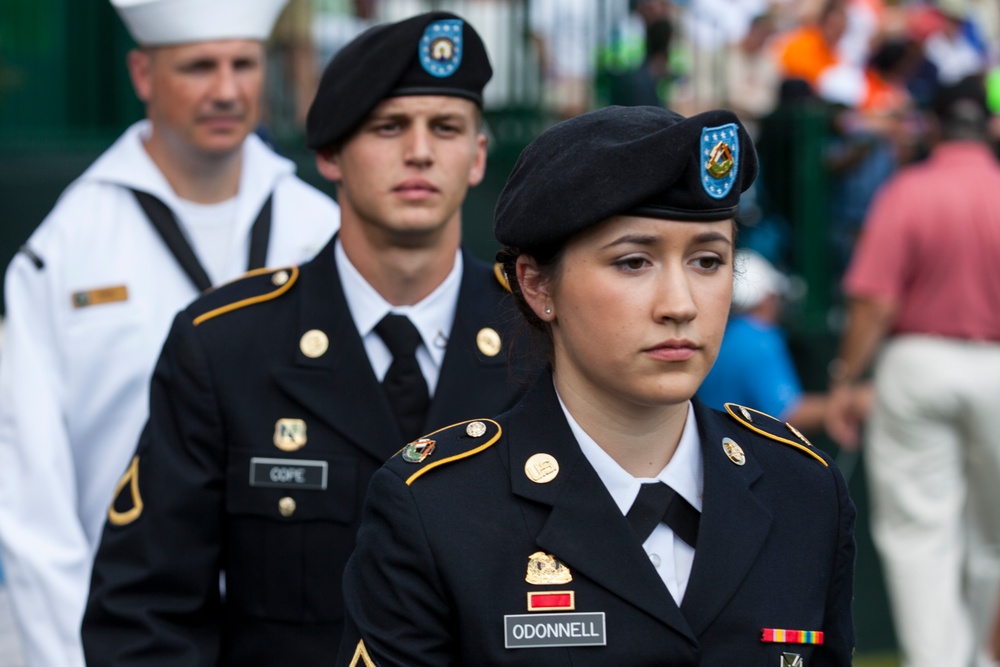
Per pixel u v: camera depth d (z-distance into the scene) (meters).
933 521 18.08
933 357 17.84
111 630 8.89
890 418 18.22
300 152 20.98
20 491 10.83
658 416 6.41
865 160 22.34
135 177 11.65
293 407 9.09
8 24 20.41
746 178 6.36
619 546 6.29
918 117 22.67
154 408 9.21
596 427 6.45
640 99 21.02
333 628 8.91
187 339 9.16
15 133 20.38
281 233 11.85
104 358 11.31
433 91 9.32
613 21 21.72
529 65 21.56
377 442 9.02
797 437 7.01
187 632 8.95
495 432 6.66
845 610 6.76
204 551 9.01
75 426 11.30
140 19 11.51
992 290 17.80
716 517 6.41
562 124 6.40
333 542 8.94
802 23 23.89
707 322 6.13
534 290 6.53
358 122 9.25
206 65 11.55
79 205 11.60
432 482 6.46
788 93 22.94
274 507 8.95
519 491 6.39
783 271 22.22
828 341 22.12
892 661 21.36
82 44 20.61
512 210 6.35
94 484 11.33
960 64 25.91
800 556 6.56
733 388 17.66
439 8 21.56
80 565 10.78
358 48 9.37
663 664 6.16
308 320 9.27
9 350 11.30
